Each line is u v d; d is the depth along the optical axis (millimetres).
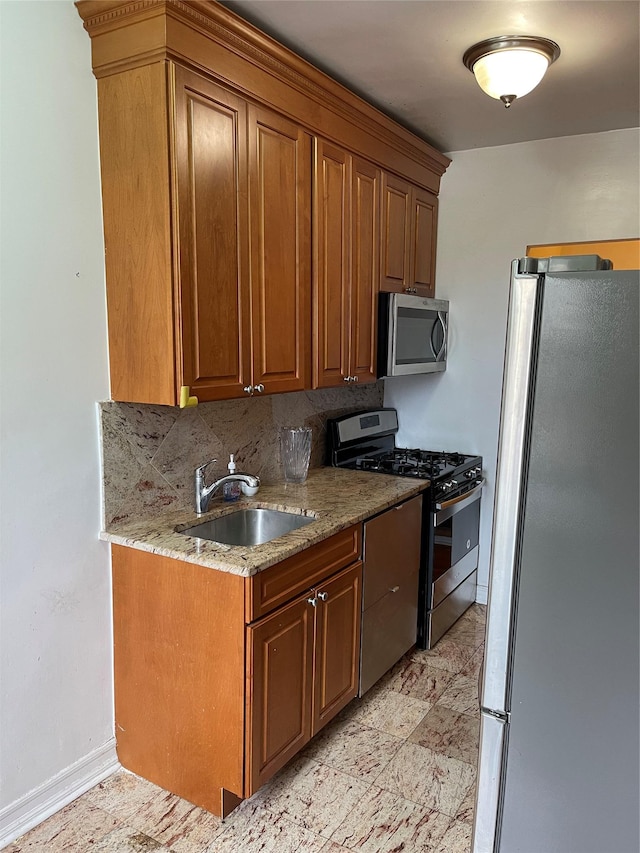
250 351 2125
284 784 2121
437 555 3045
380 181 2854
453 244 3506
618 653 1035
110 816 1958
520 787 1151
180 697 1980
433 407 3715
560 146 3156
